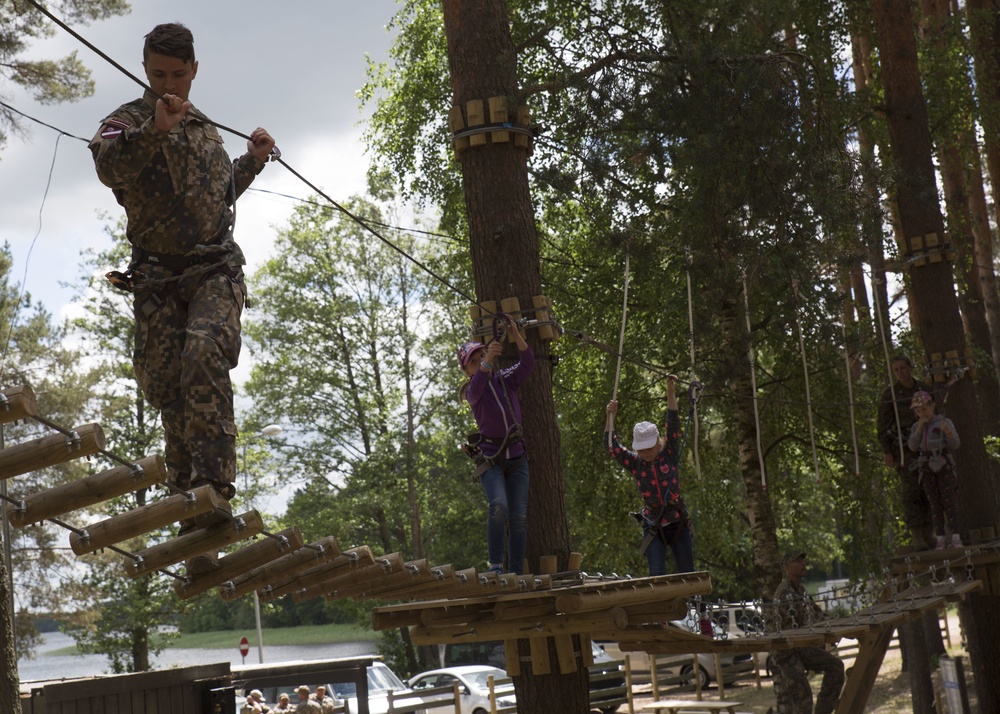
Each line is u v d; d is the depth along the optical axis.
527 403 8.14
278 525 34.50
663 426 16.25
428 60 18.62
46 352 27.02
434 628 7.16
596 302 15.81
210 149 4.17
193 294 4.07
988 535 12.68
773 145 10.48
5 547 10.38
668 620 6.63
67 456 3.27
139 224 4.04
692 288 12.99
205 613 76.38
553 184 11.71
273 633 72.50
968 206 19.75
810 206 10.56
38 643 27.33
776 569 14.74
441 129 18.30
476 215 8.53
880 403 12.32
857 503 16.09
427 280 34.03
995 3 16.94
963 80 17.14
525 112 8.60
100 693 11.05
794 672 11.08
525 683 8.09
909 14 14.03
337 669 14.52
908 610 9.34
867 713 20.59
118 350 29.33
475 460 6.53
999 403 18.80
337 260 34.59
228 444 3.86
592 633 7.54
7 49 15.27
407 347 34.25
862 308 15.97
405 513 33.81
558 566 7.92
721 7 12.68
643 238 12.04
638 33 13.77
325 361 34.50
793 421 16.08
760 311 14.41
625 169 11.72
